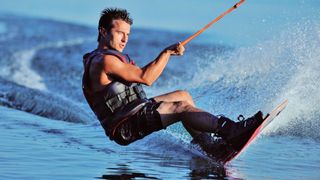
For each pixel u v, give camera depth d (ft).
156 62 51.52
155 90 103.65
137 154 55.98
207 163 52.70
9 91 96.78
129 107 51.80
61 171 48.06
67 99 95.66
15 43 191.62
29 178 45.39
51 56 161.79
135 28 215.72
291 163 53.21
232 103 75.31
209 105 75.87
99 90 52.03
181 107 52.11
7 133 64.34
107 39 52.70
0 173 46.62
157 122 51.83
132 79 51.44
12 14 271.90
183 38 189.78
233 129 51.08
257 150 58.65
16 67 142.72
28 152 54.85
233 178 47.44
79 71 134.10
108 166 50.47
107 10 53.11
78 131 67.67
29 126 69.51
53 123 73.05
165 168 50.44
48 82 120.37
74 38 204.13
